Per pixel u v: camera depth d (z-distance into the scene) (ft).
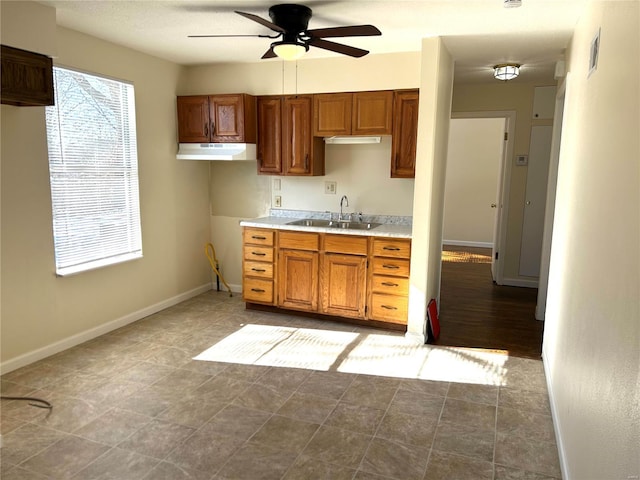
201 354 12.00
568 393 7.78
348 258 13.80
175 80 15.58
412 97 13.39
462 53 13.48
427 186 12.28
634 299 4.51
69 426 8.68
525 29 10.98
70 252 12.24
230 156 14.99
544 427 8.82
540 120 17.85
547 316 11.59
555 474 7.50
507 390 10.23
